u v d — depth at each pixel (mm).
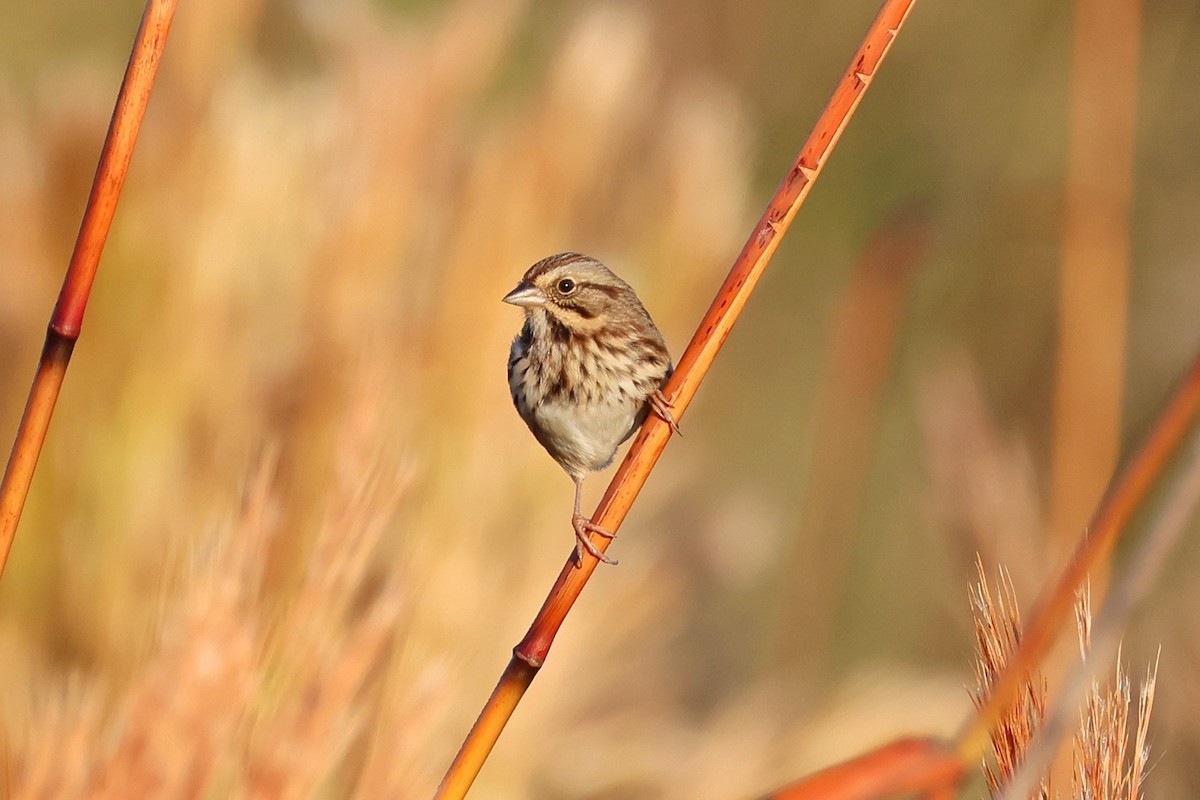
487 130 11305
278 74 12898
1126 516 5281
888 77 18797
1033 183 17750
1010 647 4957
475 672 9430
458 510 9391
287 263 10047
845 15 19312
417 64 10273
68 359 4852
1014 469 8031
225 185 10102
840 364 13336
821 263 18484
